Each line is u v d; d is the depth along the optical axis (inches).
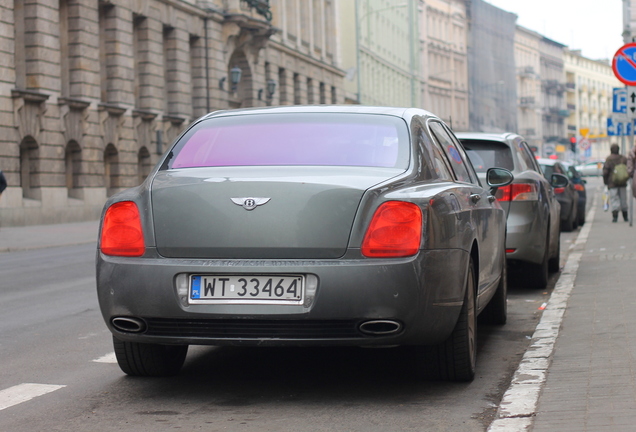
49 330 347.6
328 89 2733.8
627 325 294.7
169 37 1732.3
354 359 271.7
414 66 3868.1
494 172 321.7
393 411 210.1
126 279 212.5
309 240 206.4
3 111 1229.7
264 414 209.0
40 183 1310.3
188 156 236.7
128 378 251.3
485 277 268.1
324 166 223.9
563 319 319.9
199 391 233.3
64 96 1422.2
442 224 214.5
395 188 213.3
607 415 189.2
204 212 211.6
